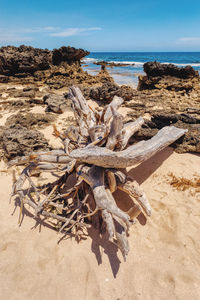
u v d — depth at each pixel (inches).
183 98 641.0
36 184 250.8
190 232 183.9
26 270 156.8
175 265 159.6
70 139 242.1
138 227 194.9
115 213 156.8
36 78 944.9
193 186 236.1
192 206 211.6
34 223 199.6
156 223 197.3
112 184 189.8
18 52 969.5
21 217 205.8
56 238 184.1
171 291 143.2
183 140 313.1
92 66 2336.4
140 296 141.2
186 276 151.2
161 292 143.1
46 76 961.5
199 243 174.6
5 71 945.5
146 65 844.0
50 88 792.9
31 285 147.1
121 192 237.3
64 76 955.3
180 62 2783.0
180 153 303.9
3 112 512.7
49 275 153.9
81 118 296.5
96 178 182.1
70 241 181.5
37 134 329.1
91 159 171.6
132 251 172.9
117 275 155.0
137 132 332.2
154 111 486.3
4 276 152.3
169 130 264.2
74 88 350.3
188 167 269.9
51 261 163.9
